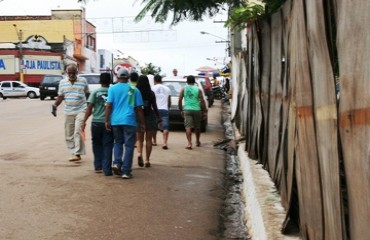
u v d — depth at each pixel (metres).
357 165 2.88
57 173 8.73
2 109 25.48
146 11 6.73
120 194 7.41
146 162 9.75
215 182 8.70
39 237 5.45
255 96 8.80
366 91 2.72
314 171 3.93
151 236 5.66
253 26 8.73
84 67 73.81
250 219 6.21
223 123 19.45
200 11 6.72
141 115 8.61
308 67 4.03
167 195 7.54
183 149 12.34
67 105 9.91
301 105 4.32
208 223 6.27
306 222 4.27
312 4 3.80
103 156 8.67
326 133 3.52
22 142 12.95
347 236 3.23
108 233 5.68
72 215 6.29
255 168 7.90
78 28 72.12
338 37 3.12
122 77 8.44
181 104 12.47
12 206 6.59
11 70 54.91
